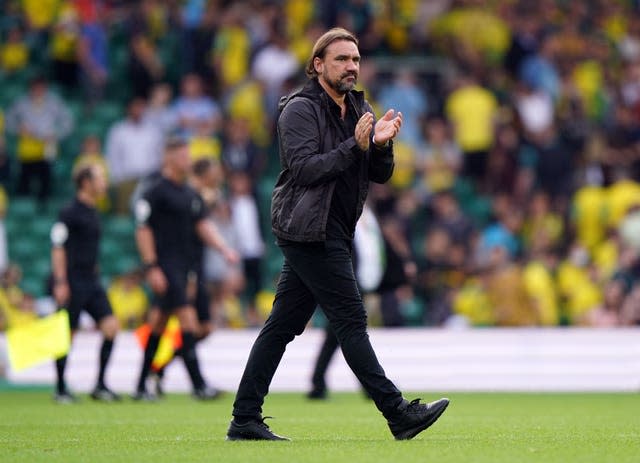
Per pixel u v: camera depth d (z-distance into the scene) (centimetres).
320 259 2464
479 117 7950
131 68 7925
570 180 7812
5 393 5409
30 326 4444
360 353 2470
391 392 2481
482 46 8694
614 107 8656
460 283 6862
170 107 7944
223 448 2402
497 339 5750
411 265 4866
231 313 6197
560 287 6631
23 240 7456
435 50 8875
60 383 4625
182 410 4022
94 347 5694
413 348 5728
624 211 6950
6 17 8825
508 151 7912
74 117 8200
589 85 8625
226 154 7362
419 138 7962
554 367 5756
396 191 7731
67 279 4641
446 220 7031
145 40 8006
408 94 8006
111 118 8250
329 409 4097
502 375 5738
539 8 9050
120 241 7412
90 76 8162
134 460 2191
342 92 2492
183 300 4603
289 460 2148
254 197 6869
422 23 9044
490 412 3947
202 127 7556
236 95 7869
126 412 3909
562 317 6612
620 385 5747
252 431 2567
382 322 5809
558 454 2286
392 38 8781
